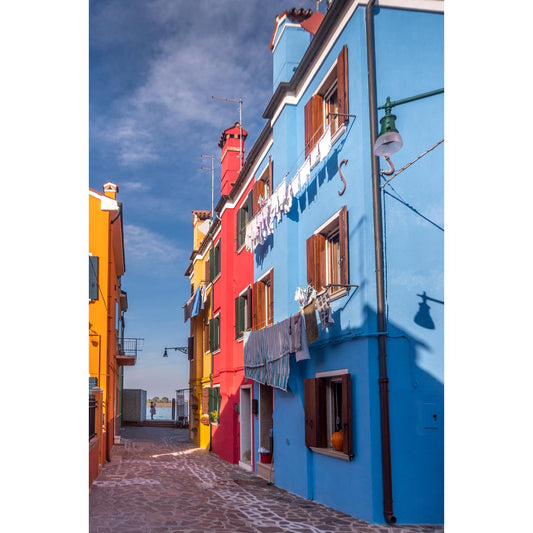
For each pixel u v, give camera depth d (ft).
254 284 49.39
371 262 27.68
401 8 29.60
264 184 48.52
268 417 48.24
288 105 39.88
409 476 25.99
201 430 77.00
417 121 28.81
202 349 83.05
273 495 35.73
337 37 32.30
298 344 33.04
